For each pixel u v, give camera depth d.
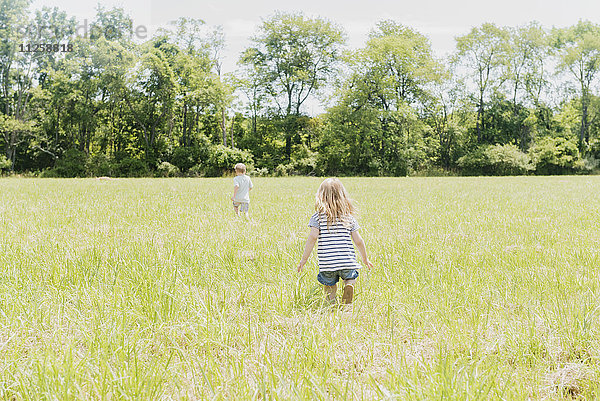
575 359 3.06
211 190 19.86
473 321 3.58
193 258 5.64
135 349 3.04
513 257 5.85
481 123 62.22
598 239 7.23
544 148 56.94
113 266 5.22
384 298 4.20
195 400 2.57
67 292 4.25
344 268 4.29
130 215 10.38
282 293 4.29
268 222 9.38
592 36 57.44
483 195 17.34
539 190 20.44
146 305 3.86
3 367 2.79
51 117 51.72
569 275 4.92
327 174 57.25
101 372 2.70
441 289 4.45
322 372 2.76
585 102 58.56
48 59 51.66
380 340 3.33
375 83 56.38
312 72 59.16
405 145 57.25
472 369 2.74
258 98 59.72
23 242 6.80
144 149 55.31
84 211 11.08
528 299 4.18
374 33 60.50
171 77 53.25
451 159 61.22
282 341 3.23
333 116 57.09
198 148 54.66
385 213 10.91
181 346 3.34
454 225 8.93
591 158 58.22
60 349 3.05
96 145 55.56
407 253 6.06
